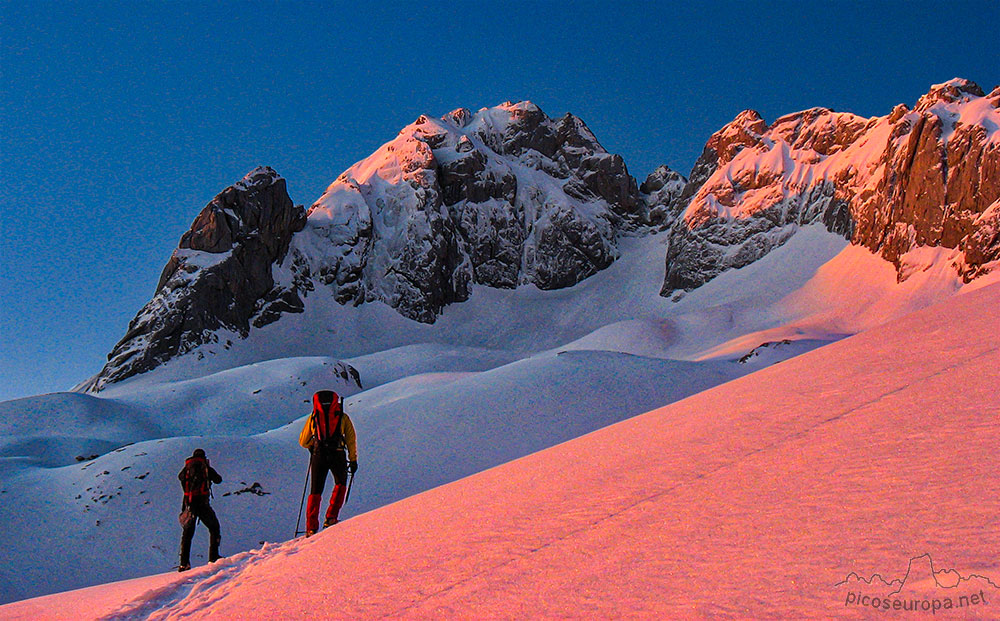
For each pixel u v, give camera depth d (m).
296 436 49.28
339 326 198.88
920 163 157.25
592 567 4.07
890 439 5.04
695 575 3.54
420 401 52.41
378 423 49.97
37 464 50.12
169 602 6.71
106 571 33.84
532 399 50.84
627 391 52.72
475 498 7.47
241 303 179.38
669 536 4.27
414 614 4.07
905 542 3.27
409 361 136.12
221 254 181.25
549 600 3.71
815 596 2.96
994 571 2.71
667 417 9.73
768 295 172.88
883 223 164.00
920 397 5.98
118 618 6.38
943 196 149.75
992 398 5.36
